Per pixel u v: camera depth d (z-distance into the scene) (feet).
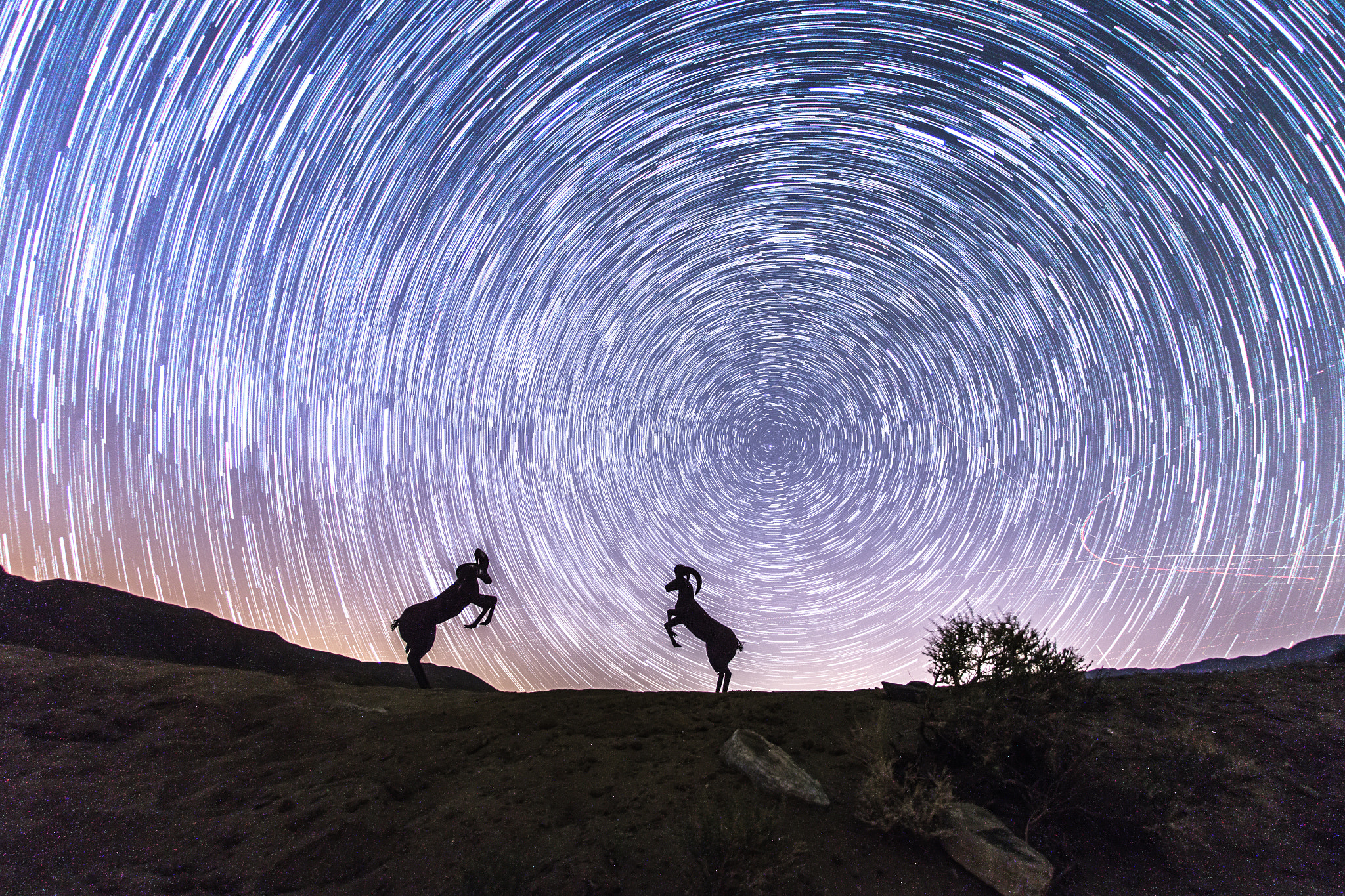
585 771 12.34
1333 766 11.44
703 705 15.47
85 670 16.84
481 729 14.35
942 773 10.93
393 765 12.92
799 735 13.30
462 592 23.15
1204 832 10.05
